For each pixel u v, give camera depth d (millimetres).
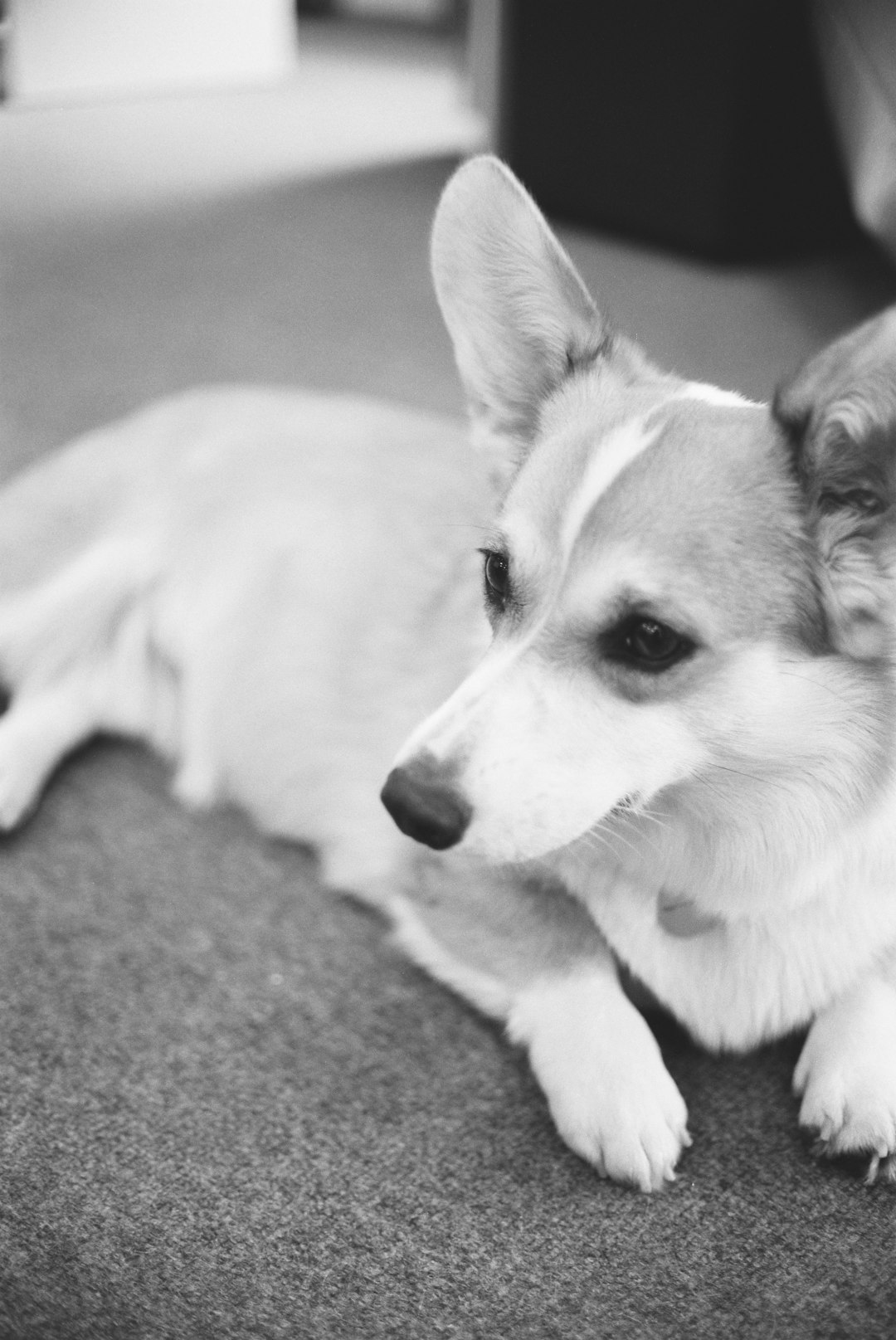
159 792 924
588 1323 625
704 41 1604
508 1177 685
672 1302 632
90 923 815
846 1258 647
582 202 1825
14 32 2443
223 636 914
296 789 871
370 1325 625
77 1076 726
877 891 694
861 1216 664
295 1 3615
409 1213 668
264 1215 667
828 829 675
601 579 647
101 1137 698
